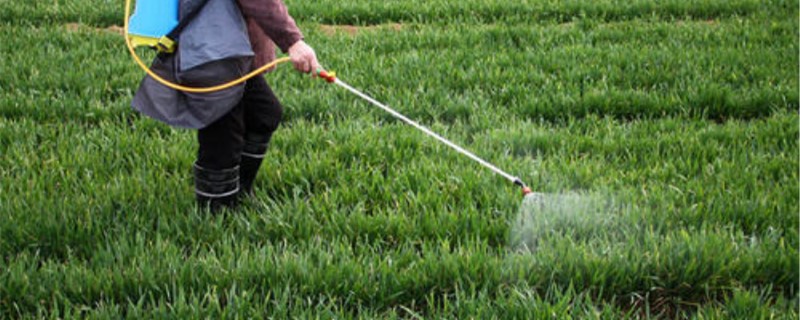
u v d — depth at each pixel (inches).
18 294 145.5
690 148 213.5
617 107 251.0
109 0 386.3
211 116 160.4
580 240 164.7
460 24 351.6
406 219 171.3
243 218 172.1
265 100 178.1
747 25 342.0
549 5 378.0
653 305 154.6
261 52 174.2
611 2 386.0
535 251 165.5
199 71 157.8
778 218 175.8
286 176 196.4
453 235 169.0
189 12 157.6
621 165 205.0
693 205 177.6
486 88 268.2
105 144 213.6
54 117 239.5
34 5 381.7
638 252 156.3
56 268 150.3
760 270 156.6
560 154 209.8
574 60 292.5
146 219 173.9
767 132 224.7
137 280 147.9
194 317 137.1
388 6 377.7
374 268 152.9
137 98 162.6
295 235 168.9
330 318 139.7
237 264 152.7
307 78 273.0
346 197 184.1
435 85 269.4
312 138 218.8
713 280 154.6
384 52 310.0
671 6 377.7
